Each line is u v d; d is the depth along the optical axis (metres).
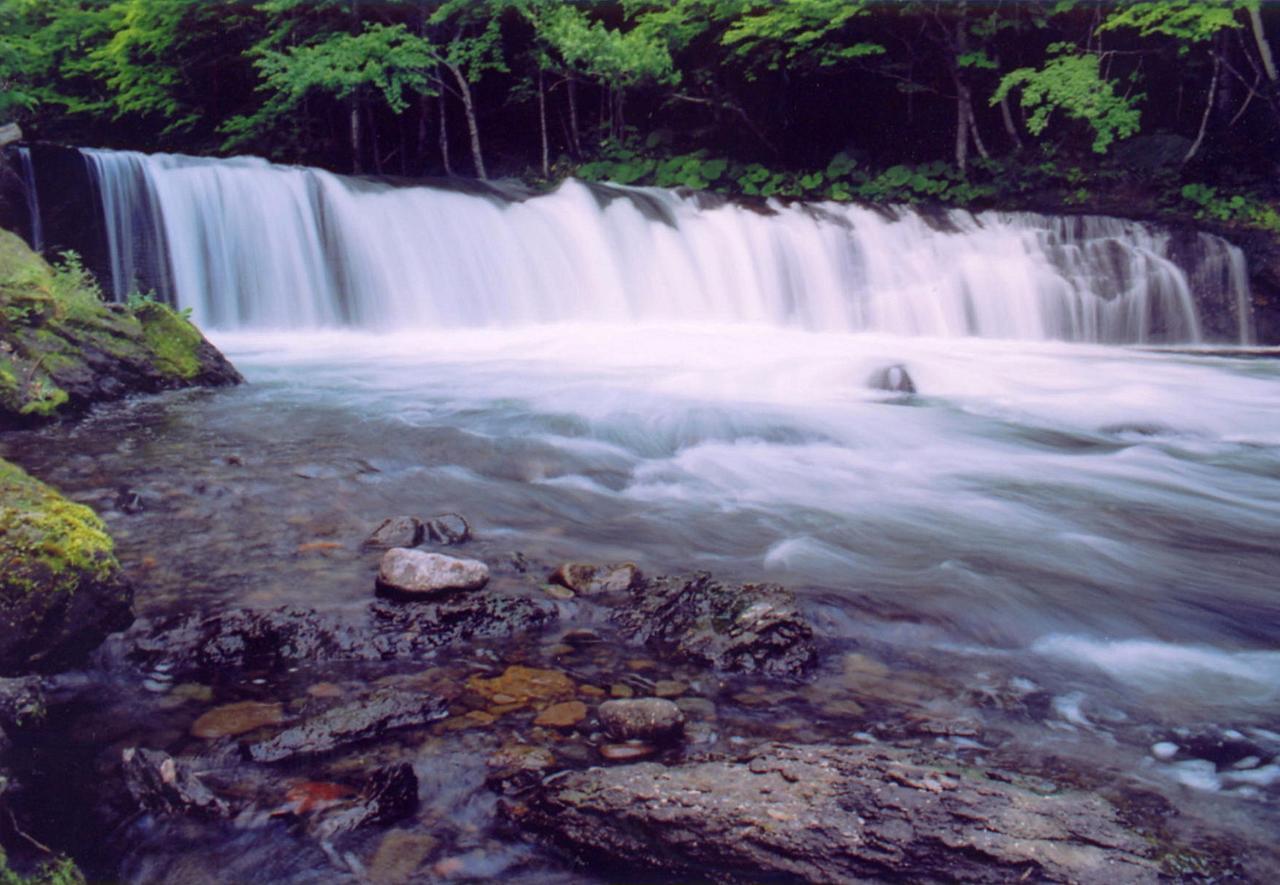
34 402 6.93
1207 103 19.30
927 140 22.38
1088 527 5.52
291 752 2.81
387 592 3.94
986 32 19.02
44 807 2.54
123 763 2.70
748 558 4.73
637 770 2.65
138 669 3.33
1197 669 3.65
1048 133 21.00
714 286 15.66
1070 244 16.17
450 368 10.66
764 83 22.38
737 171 20.52
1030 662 3.66
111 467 5.80
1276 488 6.66
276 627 3.56
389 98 20.42
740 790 2.55
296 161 23.16
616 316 15.39
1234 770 2.86
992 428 8.38
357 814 2.51
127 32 22.05
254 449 6.35
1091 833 2.43
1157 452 7.76
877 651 3.71
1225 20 16.45
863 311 15.81
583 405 8.41
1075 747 2.99
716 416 8.13
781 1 19.94
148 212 13.13
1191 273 15.83
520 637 3.70
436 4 21.53
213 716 3.04
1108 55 20.00
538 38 21.45
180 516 4.92
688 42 22.06
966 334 15.73
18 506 3.44
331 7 21.58
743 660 3.51
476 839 2.46
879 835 2.38
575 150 22.97
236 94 24.17
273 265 13.88
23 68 15.14
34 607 3.14
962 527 5.40
